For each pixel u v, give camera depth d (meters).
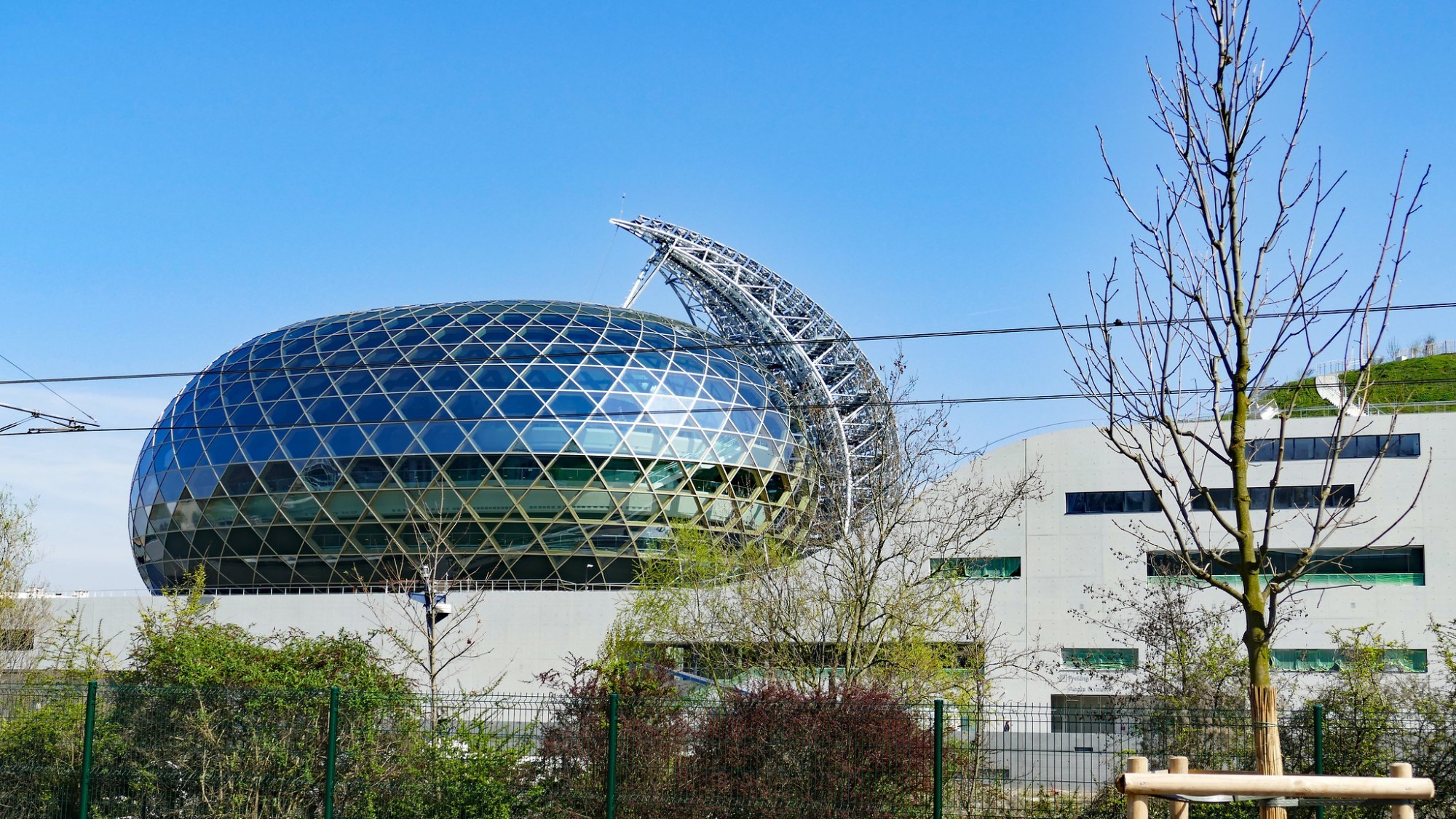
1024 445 45.91
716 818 21.70
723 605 32.88
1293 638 42.66
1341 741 21.30
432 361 59.41
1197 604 42.91
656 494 58.53
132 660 34.31
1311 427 43.31
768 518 61.97
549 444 57.12
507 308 64.25
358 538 57.09
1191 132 15.76
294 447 58.09
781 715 22.14
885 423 35.06
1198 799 13.05
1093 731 24.19
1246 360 15.28
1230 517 43.56
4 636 36.25
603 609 51.06
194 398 63.62
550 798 22.69
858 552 34.38
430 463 56.69
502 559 57.00
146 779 24.06
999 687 41.75
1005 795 23.31
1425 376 72.44
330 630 52.91
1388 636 41.66
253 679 26.19
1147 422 18.02
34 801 24.45
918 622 30.88
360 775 23.55
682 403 60.31
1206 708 24.73
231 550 59.31
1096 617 44.28
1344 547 42.66
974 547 45.22
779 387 68.00
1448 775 20.95
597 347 60.69
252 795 23.28
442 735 23.89
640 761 22.34
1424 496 42.09
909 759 21.72
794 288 76.31
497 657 51.12
